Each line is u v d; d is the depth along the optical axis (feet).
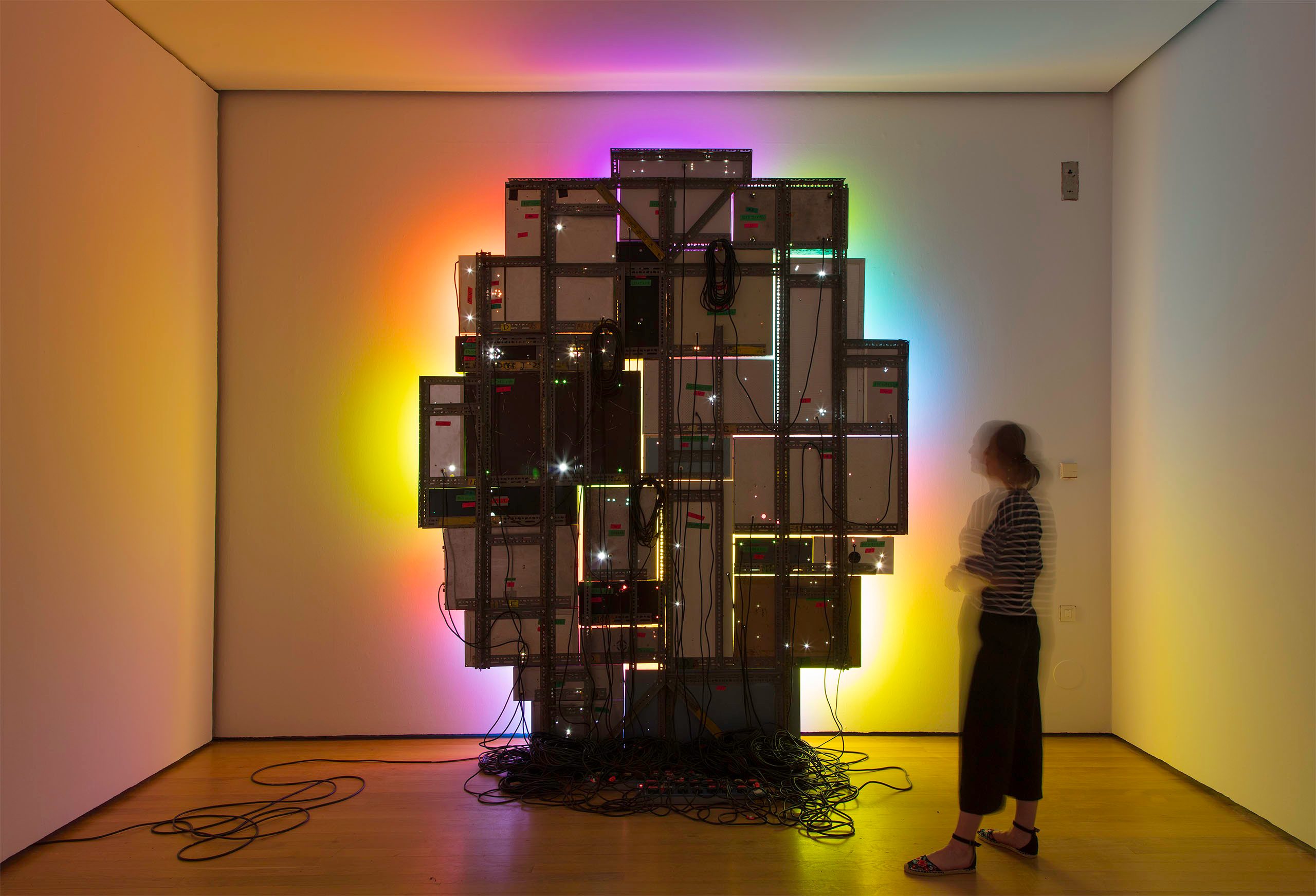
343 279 13.28
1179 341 11.62
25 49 9.19
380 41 11.64
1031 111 13.42
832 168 13.33
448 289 13.25
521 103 13.35
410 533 13.23
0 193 8.84
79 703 10.05
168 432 11.85
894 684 13.25
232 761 12.12
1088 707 13.23
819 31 11.41
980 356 13.34
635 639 11.94
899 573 13.28
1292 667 9.48
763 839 9.55
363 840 9.55
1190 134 11.35
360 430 13.25
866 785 11.14
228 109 13.25
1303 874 8.74
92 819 10.09
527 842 9.50
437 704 13.14
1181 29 11.43
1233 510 10.48
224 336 13.19
